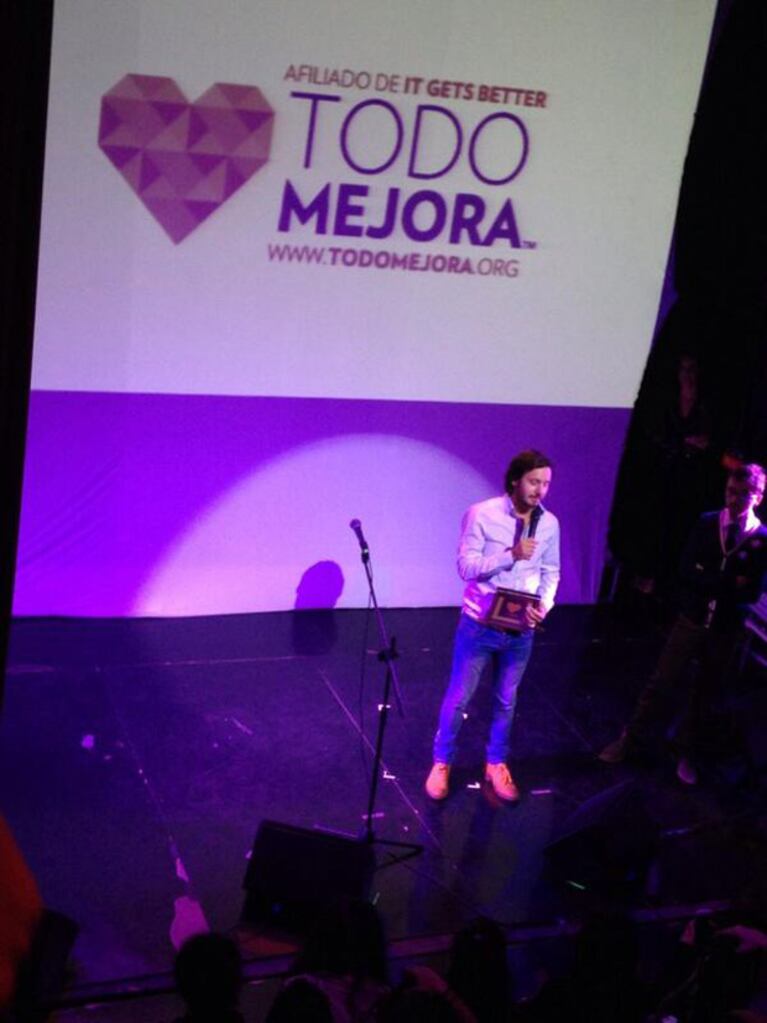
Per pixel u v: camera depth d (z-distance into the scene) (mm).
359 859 5660
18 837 5941
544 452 8383
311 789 6625
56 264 6965
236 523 7949
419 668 7887
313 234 7344
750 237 8195
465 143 7398
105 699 7109
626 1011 4469
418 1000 3828
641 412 8469
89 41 6570
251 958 5453
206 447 7676
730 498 6680
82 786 6363
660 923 6023
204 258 7211
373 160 7273
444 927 5828
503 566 6152
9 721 6773
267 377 7613
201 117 6891
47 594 7750
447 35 7133
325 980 4449
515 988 5535
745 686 8000
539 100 7434
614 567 8906
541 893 6137
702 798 6980
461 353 7922
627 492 8680
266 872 5617
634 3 7375
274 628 8094
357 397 7840
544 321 8008
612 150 7684
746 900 6254
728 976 4633
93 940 5418
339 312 7578
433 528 8383
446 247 7613
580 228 7824
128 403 7426
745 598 6805
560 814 6707
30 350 4586
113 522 7695
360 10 6938
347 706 7379
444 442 8141
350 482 8062
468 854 6316
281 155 7105
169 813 6277
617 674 8164
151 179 6941
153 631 7871
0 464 4707
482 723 7414
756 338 8484
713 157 7910
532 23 7246
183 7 6648
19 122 4211
